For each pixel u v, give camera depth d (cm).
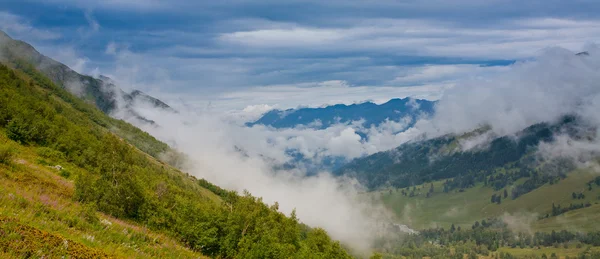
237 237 4434
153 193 5178
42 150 6550
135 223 4025
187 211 4400
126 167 4647
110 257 1756
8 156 4216
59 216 2288
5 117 6812
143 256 2219
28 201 2330
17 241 1448
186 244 4025
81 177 4097
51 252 1505
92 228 2361
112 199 4022
